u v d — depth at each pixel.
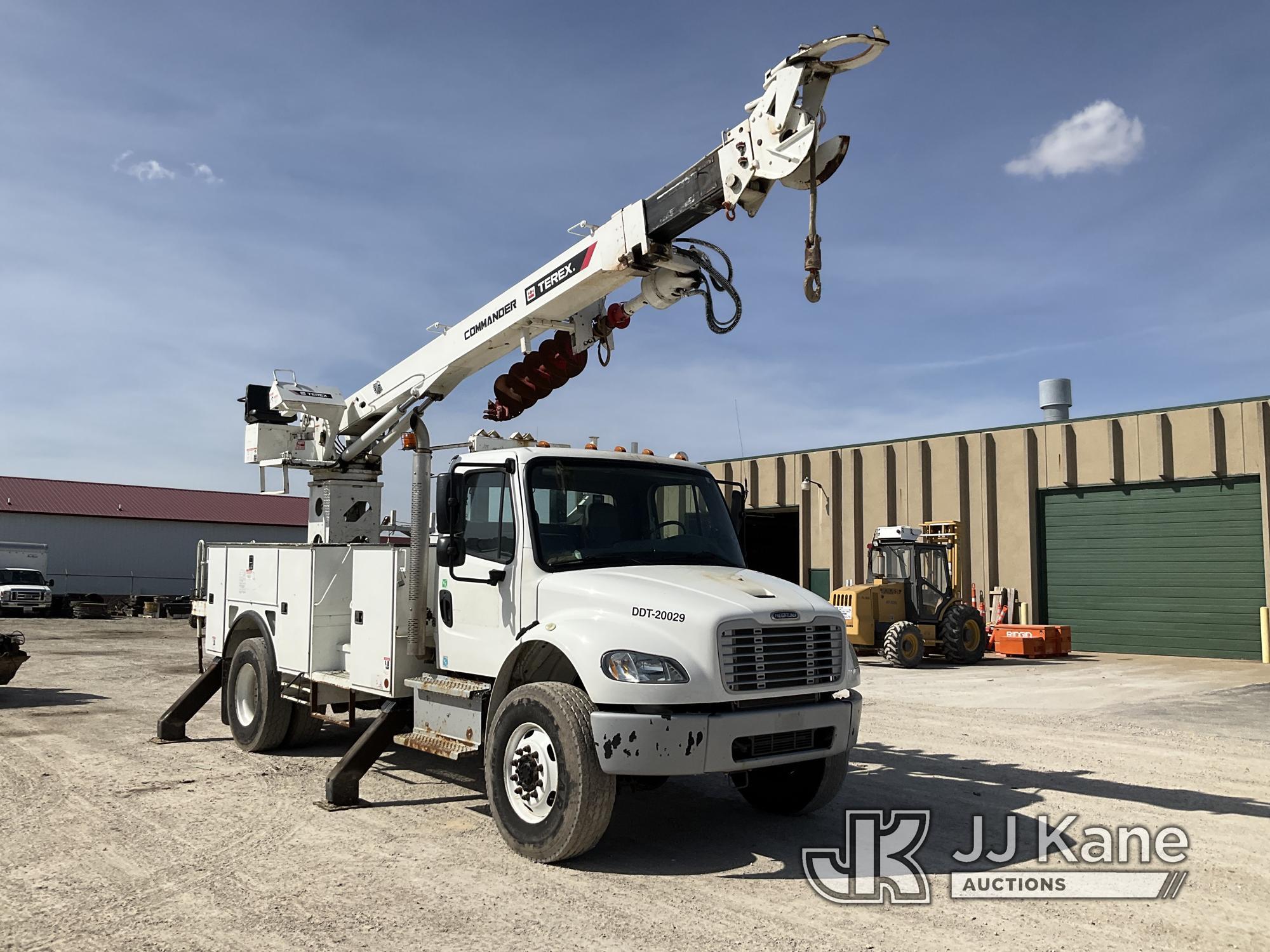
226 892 4.76
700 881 5.01
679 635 5.10
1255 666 18.78
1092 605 22.72
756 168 5.61
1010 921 4.46
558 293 7.09
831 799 6.18
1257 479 20.28
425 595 6.79
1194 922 4.47
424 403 8.60
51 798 6.74
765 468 29.08
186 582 45.91
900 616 19.59
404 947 4.06
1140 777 7.66
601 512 6.22
